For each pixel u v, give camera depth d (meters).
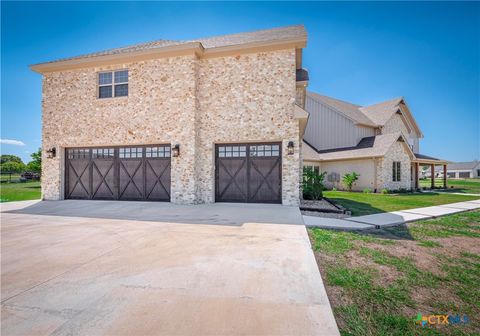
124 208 8.44
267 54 9.48
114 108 10.47
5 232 5.12
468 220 7.13
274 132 9.32
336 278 3.13
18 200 11.42
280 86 9.33
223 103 9.78
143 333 1.88
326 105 22.39
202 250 3.87
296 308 2.24
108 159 10.78
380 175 17.50
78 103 10.84
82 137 10.76
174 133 9.79
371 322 2.24
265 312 2.17
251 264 3.28
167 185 10.13
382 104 24.41
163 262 3.38
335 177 20.52
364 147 19.23
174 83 9.84
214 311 2.18
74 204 9.49
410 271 3.42
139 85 10.23
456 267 3.61
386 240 4.94
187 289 2.59
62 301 2.37
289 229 5.28
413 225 6.37
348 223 6.17
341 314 2.35
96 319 2.07
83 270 3.12
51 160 11.04
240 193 9.81
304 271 3.05
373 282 3.05
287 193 9.15
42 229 5.38
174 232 5.04
